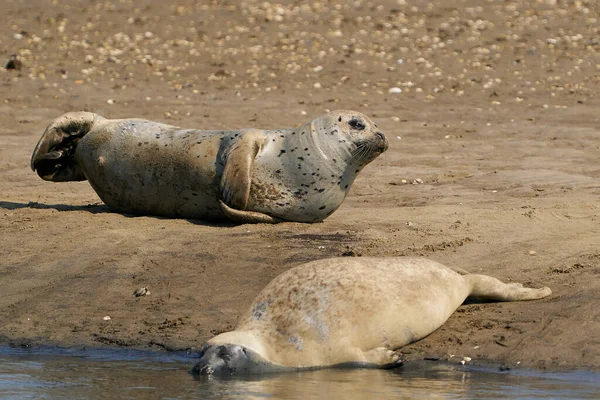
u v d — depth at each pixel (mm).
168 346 29688
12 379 26797
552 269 32469
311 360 27016
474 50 82812
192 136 39844
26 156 54719
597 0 98750
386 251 34938
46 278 34656
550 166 51344
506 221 38500
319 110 66000
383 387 25047
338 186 39062
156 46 86188
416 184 48438
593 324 28234
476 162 52844
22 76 75188
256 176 38781
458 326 29078
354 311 27406
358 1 101312
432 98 69562
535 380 25625
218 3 101312
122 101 68062
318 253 35031
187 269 34406
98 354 29438
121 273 34469
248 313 28250
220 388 25250
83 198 46062
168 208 40438
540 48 83062
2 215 41344
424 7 98188
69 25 93438
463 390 24766
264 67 78750
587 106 66625
